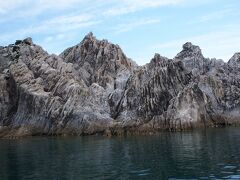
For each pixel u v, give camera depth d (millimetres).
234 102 115875
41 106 111562
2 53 134250
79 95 111812
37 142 90000
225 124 108688
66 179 45094
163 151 63500
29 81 117688
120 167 50844
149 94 111875
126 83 120625
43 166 54781
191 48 140250
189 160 52938
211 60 136125
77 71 130125
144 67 121125
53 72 121438
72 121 106812
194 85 110000
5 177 48031
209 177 41906
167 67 117188
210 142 71625
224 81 123500
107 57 136750
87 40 142250
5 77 121812
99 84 129000
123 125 104250
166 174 44781
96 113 108375
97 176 45812
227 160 51062
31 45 135500
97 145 77875
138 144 75625
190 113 104562
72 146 78312
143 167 49844
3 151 75250
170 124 101688
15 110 117375
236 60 134750
